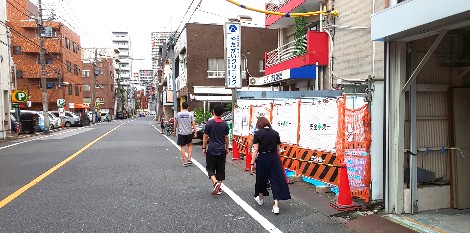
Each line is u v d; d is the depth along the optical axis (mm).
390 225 5219
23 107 42375
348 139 6578
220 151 7016
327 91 12023
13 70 34844
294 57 14898
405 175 5996
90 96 72500
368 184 6152
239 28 14359
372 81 6160
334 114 6848
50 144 17844
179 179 8539
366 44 10797
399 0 5535
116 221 5367
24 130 27203
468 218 5598
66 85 47656
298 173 8156
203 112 23234
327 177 7027
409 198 5824
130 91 117500
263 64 30797
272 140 5914
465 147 6137
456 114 6156
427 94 6129
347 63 11891
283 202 6488
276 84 18422
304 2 13922
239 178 8766
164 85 50688
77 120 41625
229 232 4914
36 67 43969
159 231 4945
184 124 10570
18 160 11922
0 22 23047
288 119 8750
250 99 13562
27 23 43156
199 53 29953
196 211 5906
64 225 5180
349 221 5438
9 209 5992
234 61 14242
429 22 4570
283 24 18016
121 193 7117
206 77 30016
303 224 5289
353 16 11516
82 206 6180
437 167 6207
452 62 6047
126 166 10453
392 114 5738
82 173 9312
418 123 6070
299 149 8148
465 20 4352
